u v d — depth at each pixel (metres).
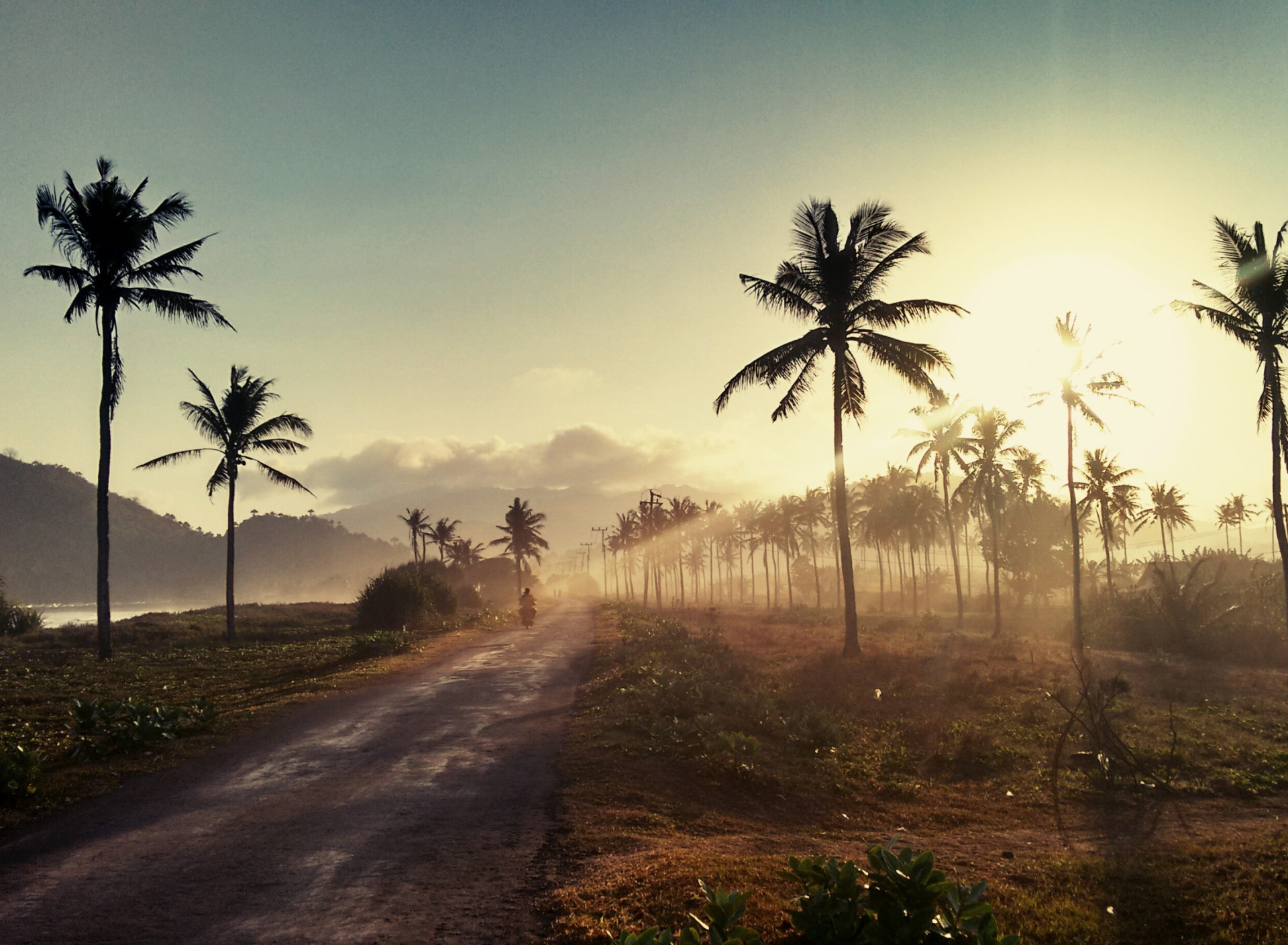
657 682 16.84
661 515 82.56
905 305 25.19
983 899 6.98
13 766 8.80
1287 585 26.05
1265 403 26.11
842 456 26.14
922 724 15.38
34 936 5.53
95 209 26.89
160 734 11.76
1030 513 68.94
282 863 7.00
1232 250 26.19
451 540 121.19
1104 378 32.22
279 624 43.50
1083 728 13.70
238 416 36.84
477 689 17.58
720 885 6.32
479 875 6.70
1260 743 14.91
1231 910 6.86
